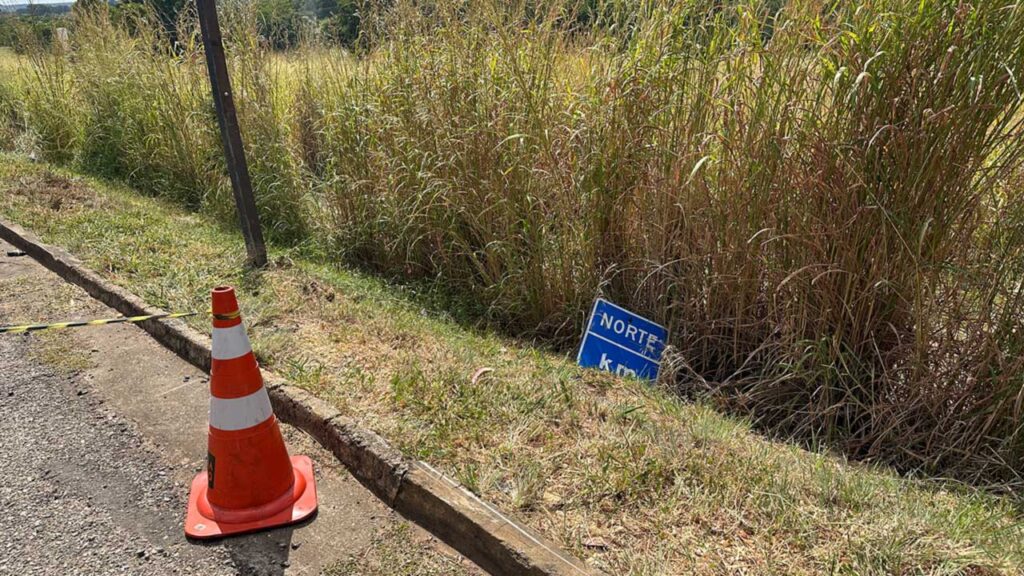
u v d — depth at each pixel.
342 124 5.95
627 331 4.30
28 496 2.96
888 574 2.31
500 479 2.85
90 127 8.95
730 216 3.97
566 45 4.84
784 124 3.68
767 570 2.35
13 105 10.69
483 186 4.84
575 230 4.55
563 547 2.49
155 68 7.84
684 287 4.28
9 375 3.95
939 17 3.20
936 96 3.24
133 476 3.11
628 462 2.91
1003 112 3.21
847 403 3.67
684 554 2.43
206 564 2.60
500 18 4.89
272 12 7.05
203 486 3.02
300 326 4.32
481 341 4.39
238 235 6.32
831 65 3.50
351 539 2.73
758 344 4.12
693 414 3.52
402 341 4.16
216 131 7.09
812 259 3.65
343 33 6.34
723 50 4.04
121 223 6.29
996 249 3.37
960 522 2.64
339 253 6.01
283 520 2.79
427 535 2.76
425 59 5.29
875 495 2.78
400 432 3.15
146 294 4.75
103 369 4.06
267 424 2.85
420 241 5.50
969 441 3.46
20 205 6.70
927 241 3.41
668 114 4.22
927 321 3.44
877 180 3.46
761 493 2.71
